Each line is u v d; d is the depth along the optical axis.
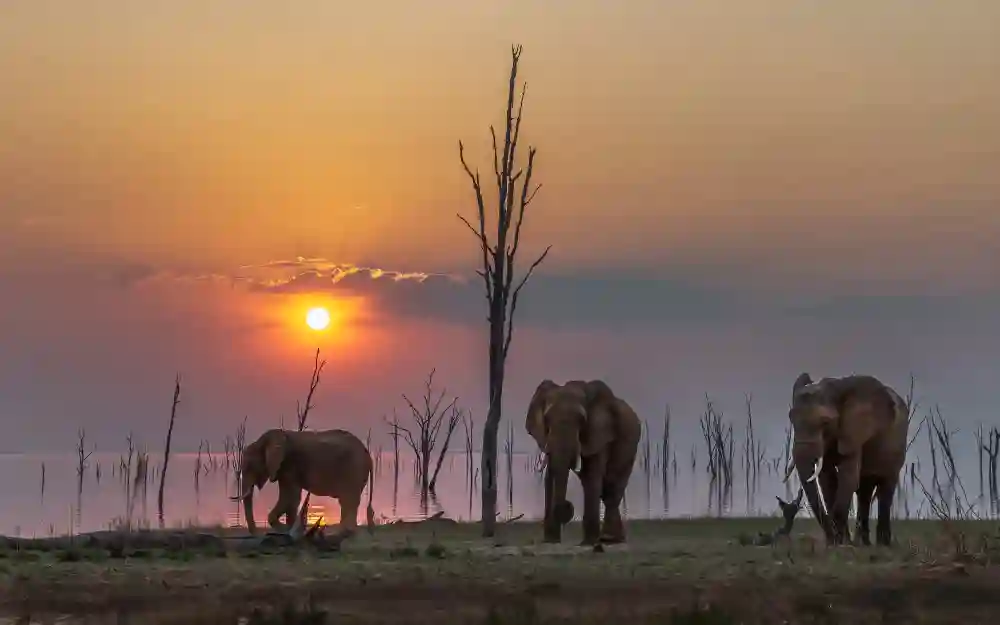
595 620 16.55
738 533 30.55
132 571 19.61
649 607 17.45
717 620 16.44
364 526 35.44
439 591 18.08
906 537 26.84
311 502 77.19
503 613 16.89
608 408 26.05
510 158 31.88
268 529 34.47
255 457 33.06
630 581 18.55
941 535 24.38
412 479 134.00
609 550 23.78
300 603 17.61
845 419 24.77
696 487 118.69
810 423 24.70
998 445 77.31
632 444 26.34
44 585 18.47
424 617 16.95
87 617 17.36
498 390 31.50
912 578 18.31
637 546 24.97
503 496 93.94
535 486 113.62
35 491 107.31
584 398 25.86
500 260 31.84
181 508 75.88
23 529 50.19
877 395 25.00
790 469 24.91
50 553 21.89
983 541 22.05
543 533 29.50
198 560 21.52
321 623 16.58
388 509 71.00
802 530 30.50
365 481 34.09
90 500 88.19
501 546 25.48
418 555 22.61
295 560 21.44
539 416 26.45
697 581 18.59
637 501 88.44
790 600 17.61
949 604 17.64
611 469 26.36
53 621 17.22
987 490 74.56
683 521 35.44
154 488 113.88
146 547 22.62
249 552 22.39
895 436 25.16
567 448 25.12
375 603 17.72
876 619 17.00
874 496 26.47
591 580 18.64
